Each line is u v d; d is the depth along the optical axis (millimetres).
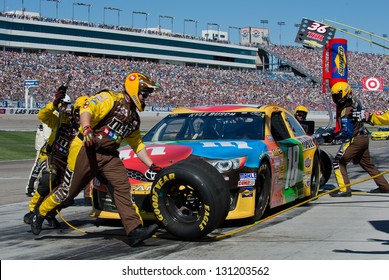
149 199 5473
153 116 54125
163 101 57438
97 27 83875
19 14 82688
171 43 92188
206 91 63625
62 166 6176
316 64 83750
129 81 4938
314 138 8320
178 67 69562
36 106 47812
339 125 8367
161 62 93625
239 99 63875
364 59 78938
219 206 4852
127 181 4996
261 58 105062
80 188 5082
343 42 11500
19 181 11914
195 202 5008
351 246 4828
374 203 7609
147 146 6098
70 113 6117
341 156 8352
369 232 5480
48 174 6047
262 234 5430
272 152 6168
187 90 62469
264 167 5879
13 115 44406
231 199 5488
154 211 5113
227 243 5027
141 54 88875
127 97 4941
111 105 4820
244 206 5531
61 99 5914
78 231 5891
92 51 83438
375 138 32406
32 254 4797
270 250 4703
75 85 54750
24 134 29266
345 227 5777
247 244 4965
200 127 6633
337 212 6828
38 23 77438
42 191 6055
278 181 6375
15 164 16766
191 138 6496
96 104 4766
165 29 104688
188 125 6723
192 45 94562
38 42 77812
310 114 60938
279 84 72125
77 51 82125
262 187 5984
